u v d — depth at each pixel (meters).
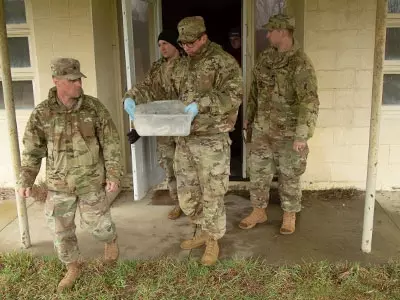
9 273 3.36
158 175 4.46
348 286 3.15
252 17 4.71
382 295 3.06
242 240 3.85
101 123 3.05
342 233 3.96
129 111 3.33
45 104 2.99
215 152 3.29
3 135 5.04
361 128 4.73
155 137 4.30
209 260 3.43
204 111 3.12
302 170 3.80
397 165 4.87
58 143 2.97
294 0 4.80
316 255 3.58
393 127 4.79
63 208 3.06
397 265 3.37
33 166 3.06
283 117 3.72
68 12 4.46
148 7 4.54
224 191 3.38
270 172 3.98
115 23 4.88
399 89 4.77
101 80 4.63
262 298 3.05
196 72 3.24
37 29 4.54
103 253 3.68
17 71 4.86
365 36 4.54
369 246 3.60
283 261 3.50
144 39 4.46
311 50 4.58
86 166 3.02
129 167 5.15
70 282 3.21
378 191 4.91
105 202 3.19
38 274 3.38
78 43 4.50
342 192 4.82
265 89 3.76
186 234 4.00
